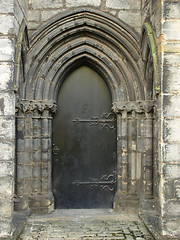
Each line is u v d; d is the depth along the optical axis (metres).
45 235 4.66
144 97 5.52
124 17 5.57
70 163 5.95
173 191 4.32
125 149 5.64
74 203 5.96
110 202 5.97
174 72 4.36
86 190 5.98
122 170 5.67
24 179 5.47
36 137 5.55
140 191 5.61
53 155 5.93
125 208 5.62
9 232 4.14
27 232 4.76
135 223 5.17
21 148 5.38
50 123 5.71
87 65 5.98
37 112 5.57
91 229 4.91
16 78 4.41
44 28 5.44
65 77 5.95
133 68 5.59
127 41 5.55
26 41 5.25
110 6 5.56
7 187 4.20
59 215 5.55
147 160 5.45
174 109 4.35
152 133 5.44
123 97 5.64
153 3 4.76
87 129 5.97
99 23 5.54
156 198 4.88
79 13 5.48
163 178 4.32
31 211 5.53
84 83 5.99
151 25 4.86
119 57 5.71
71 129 5.96
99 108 5.99
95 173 5.99
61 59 5.65
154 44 4.66
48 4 5.51
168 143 4.34
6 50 4.25
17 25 4.57
